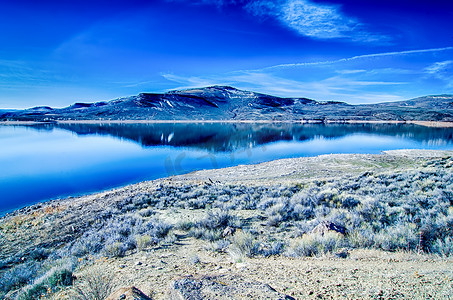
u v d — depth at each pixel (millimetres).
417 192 10453
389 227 6684
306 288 3350
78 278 4762
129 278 4512
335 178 17875
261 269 4438
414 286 3168
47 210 14797
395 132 83500
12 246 9172
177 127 137625
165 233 8391
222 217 8891
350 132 87500
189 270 4816
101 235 8797
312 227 7324
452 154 34156
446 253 4746
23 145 64812
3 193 23547
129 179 28594
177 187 18047
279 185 16469
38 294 4312
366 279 3549
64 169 35188
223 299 2553
